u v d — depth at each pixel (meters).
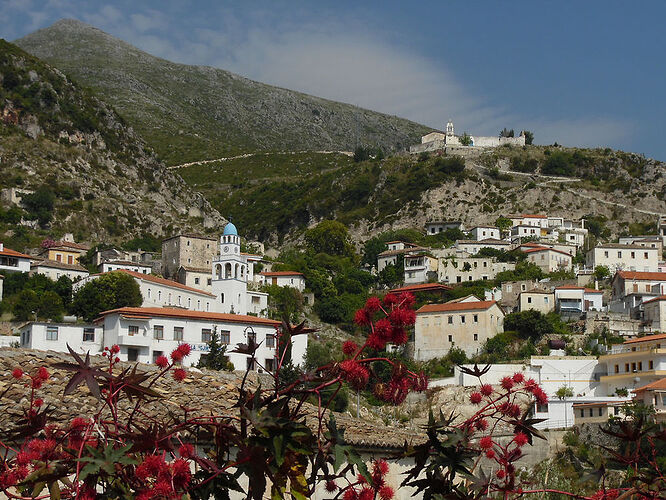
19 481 15.07
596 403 112.81
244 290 170.62
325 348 134.38
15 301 156.88
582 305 174.12
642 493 17.14
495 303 159.50
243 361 99.50
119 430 17.30
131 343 98.44
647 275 182.00
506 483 17.36
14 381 29.55
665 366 125.81
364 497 15.48
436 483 17.27
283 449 14.47
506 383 18.48
